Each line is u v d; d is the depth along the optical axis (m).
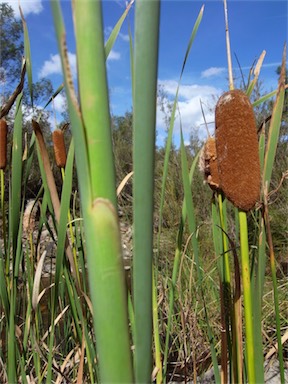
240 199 0.23
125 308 0.14
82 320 0.38
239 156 0.22
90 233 0.14
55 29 0.13
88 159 0.14
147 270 0.16
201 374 0.57
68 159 0.26
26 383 0.39
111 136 0.14
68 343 0.58
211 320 0.70
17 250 0.37
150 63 0.15
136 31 0.15
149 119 0.15
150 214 0.16
